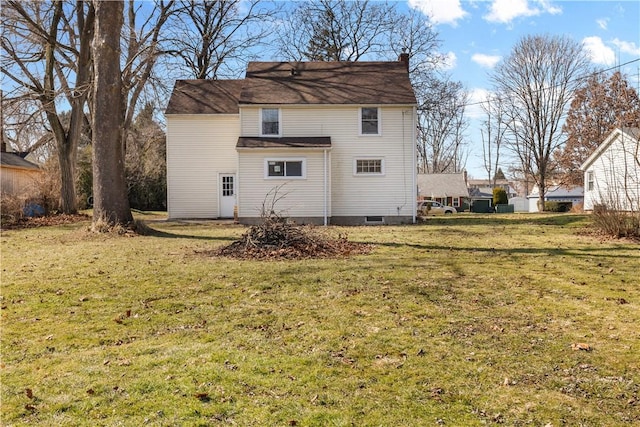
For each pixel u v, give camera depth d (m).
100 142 14.64
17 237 14.45
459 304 6.22
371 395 3.70
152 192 36.12
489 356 4.46
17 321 5.55
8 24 20.53
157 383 3.87
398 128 20.95
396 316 5.70
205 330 5.23
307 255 10.16
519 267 8.77
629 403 3.56
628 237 13.27
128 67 17.62
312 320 5.56
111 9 14.38
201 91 24.80
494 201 50.19
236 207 21.44
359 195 20.86
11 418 3.34
